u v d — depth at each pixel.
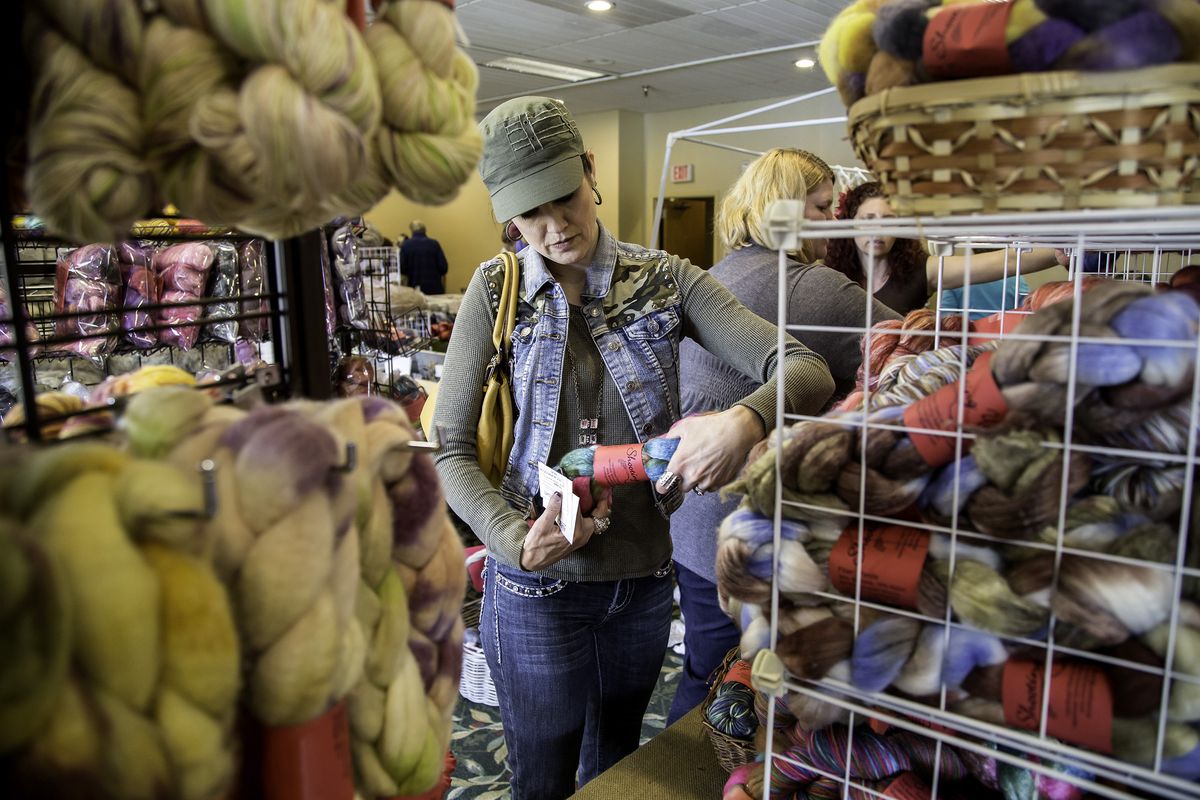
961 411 0.58
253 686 0.43
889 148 0.59
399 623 0.53
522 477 1.31
